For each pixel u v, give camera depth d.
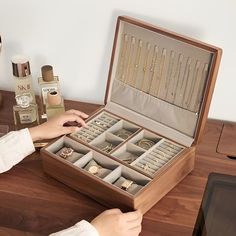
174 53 1.42
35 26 1.66
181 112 1.45
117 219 1.26
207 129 1.61
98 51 1.65
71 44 1.67
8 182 1.46
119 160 1.40
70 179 1.41
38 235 1.30
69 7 1.58
